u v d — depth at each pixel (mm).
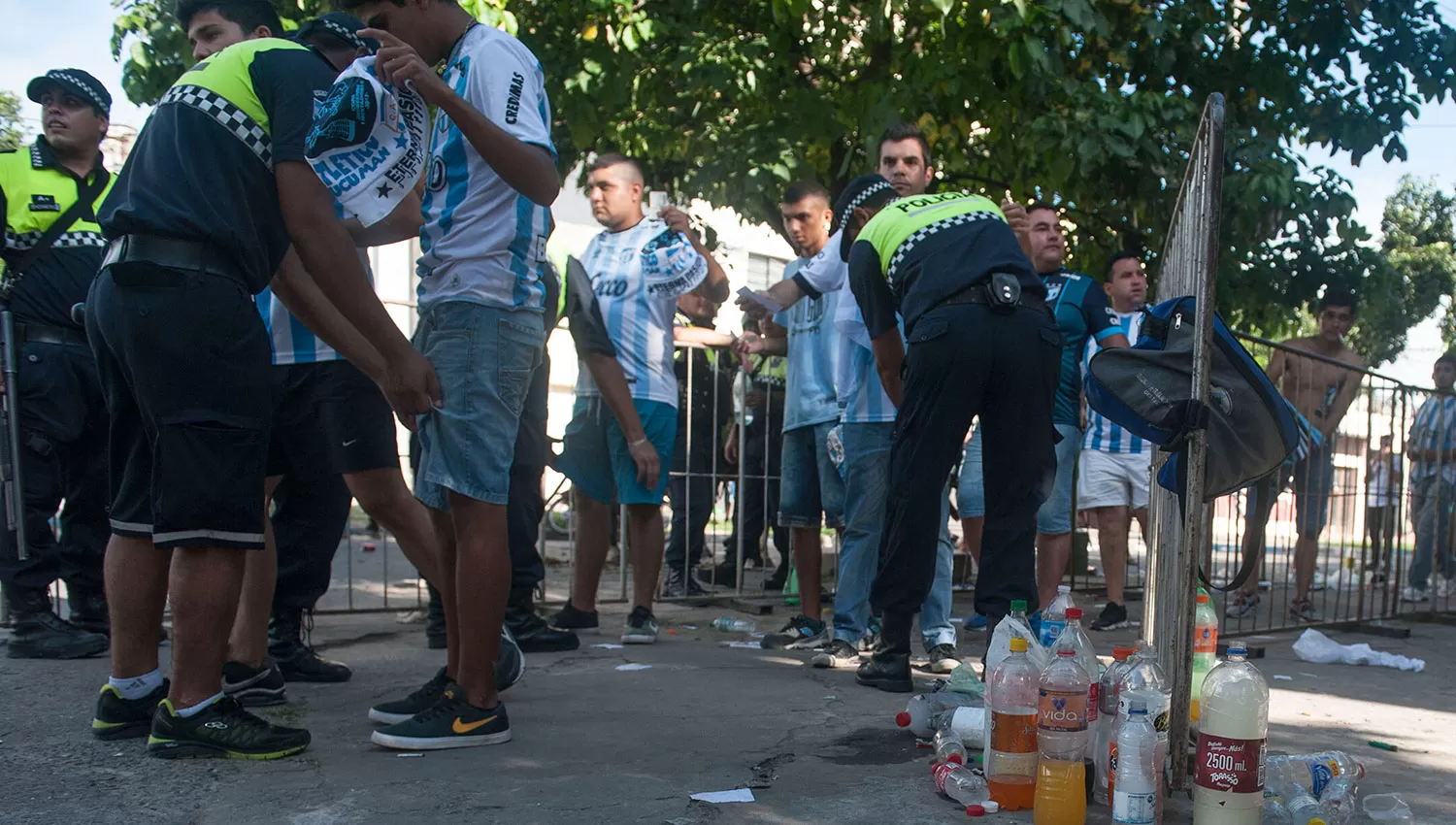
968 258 3572
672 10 7723
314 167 2662
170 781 2639
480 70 2910
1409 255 21031
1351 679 4438
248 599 3473
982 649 4965
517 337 3016
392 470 3756
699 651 4773
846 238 4168
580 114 7453
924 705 3098
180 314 2680
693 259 5059
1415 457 7617
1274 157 7312
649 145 8172
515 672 3623
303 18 7020
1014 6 6723
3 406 4223
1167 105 7176
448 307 2959
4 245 4402
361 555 9219
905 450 3650
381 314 2789
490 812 2428
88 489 4469
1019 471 3584
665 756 2924
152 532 2982
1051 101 7453
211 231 2709
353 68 2678
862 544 4461
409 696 3264
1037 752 2525
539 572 4754
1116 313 6188
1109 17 7656
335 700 3623
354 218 3176
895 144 4445
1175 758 2555
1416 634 6062
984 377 3504
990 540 3648
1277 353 6449
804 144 8148
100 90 4633
